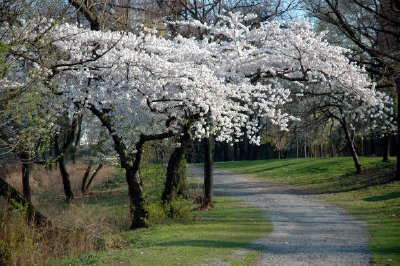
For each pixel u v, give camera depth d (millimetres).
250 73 14320
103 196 25344
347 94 15258
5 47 8516
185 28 21094
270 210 19891
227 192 29172
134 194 15016
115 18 17234
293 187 30703
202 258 9422
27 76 9969
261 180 37125
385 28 21062
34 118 9227
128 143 14680
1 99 8812
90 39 12211
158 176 17547
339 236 12633
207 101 12734
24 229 10195
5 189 11102
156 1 20672
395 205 18750
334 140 45281
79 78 12156
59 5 12336
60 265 9312
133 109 13164
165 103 13188
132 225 14914
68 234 11422
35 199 23000
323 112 26906
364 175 30109
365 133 30641
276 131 36531
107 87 12227
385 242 11242
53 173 30609
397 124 26016
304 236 12727
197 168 44406
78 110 13078
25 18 9922
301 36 13609
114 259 9484
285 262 9242
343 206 20031
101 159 18344
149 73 12000
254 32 13656
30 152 10211
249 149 67688
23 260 9453
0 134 9734
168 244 11133
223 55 13680
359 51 20703
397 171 25812
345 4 20781
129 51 12148
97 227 12422
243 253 10070
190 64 12812
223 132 14039
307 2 20672
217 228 14422
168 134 14164
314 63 13742
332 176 32469
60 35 11617
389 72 18500
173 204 16453
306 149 58844
